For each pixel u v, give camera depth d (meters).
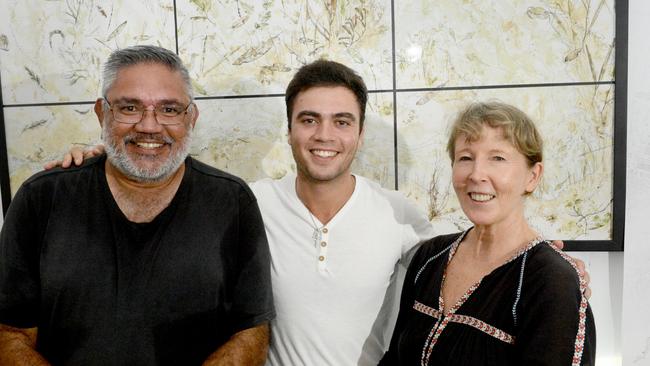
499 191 0.93
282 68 1.46
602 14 1.38
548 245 0.93
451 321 0.93
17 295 1.04
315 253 1.18
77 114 1.51
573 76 1.40
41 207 1.06
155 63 1.06
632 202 1.42
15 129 1.53
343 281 1.17
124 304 1.04
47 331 1.06
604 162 1.42
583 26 1.39
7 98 1.52
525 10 1.40
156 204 1.10
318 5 1.44
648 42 1.39
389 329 1.44
